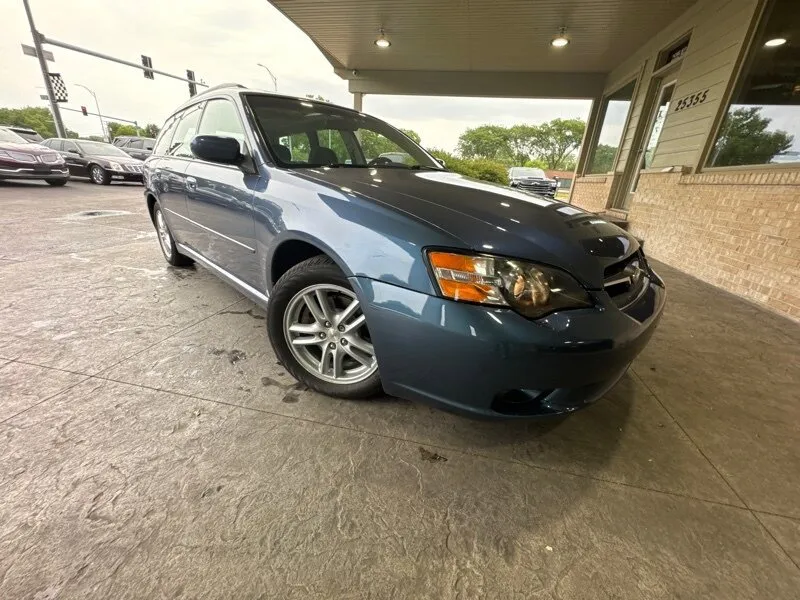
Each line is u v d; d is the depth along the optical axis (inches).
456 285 46.8
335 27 269.9
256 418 61.5
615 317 50.0
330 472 52.1
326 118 93.5
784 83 139.1
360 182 65.6
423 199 58.4
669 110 206.4
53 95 583.8
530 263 47.8
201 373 72.9
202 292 114.1
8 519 42.8
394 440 58.7
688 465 57.8
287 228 63.9
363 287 53.1
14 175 334.0
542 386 47.8
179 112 117.6
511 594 39.1
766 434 65.7
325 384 66.9
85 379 69.6
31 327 88.9
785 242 126.4
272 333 69.2
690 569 42.6
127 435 56.4
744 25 155.6
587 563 42.6
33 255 147.6
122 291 113.2
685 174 184.1
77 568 38.4
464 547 43.4
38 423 57.9
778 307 127.6
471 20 249.8
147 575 38.3
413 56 324.5
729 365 89.3
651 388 78.4
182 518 44.2
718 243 157.9
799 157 132.4
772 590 40.9
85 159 418.9
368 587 38.8
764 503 51.8
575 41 267.4
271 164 73.5
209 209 89.6
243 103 83.7
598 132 341.4
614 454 59.2
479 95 362.6
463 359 47.1
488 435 61.0
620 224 236.2
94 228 201.5
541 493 51.2
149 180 127.1
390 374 54.2
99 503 45.3
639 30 241.4
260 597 37.2
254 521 44.5
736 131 159.9
